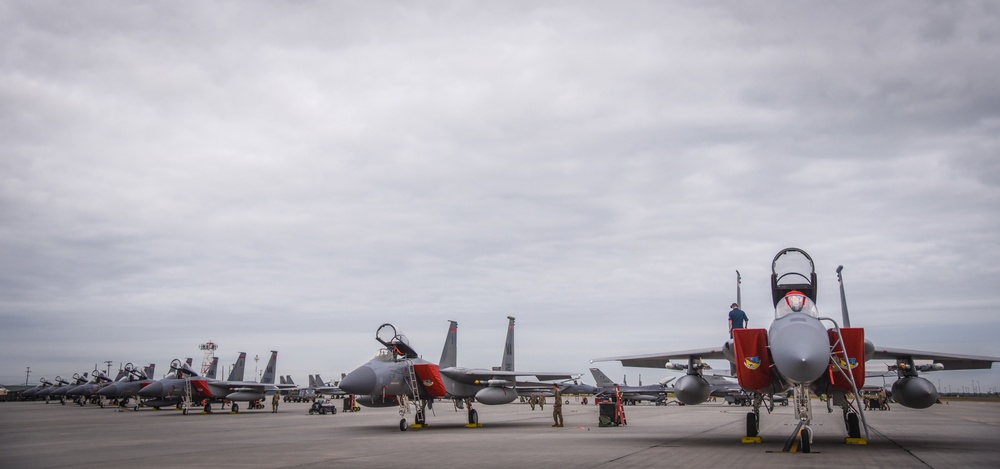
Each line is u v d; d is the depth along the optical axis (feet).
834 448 50.80
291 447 59.26
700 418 117.19
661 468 38.91
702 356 60.54
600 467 39.96
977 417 116.47
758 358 50.57
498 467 40.81
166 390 155.43
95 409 195.62
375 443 62.44
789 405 210.18
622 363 65.82
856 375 48.93
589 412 154.71
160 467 43.88
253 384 166.40
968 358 53.52
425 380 86.43
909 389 54.24
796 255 55.52
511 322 126.52
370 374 82.07
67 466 45.42
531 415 136.05
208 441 68.23
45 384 317.22
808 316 49.11
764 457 44.45
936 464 39.58
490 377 93.25
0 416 142.82
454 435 73.36
